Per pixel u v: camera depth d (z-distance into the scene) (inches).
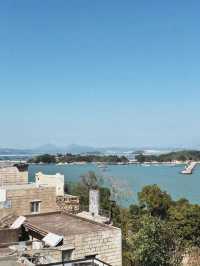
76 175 5413.4
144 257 1354.6
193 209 2228.1
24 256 928.9
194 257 1611.7
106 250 1146.0
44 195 1670.8
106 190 2933.1
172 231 1446.9
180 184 6348.4
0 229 1167.0
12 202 1581.0
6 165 2176.4
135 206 2950.3
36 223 1269.7
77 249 1092.5
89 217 1489.9
